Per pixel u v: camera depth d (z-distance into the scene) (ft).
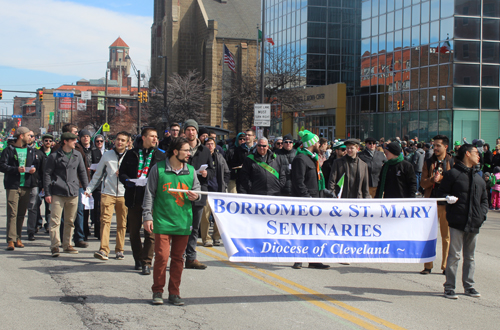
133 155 24.39
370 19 121.49
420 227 21.15
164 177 18.74
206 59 208.74
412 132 106.42
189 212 19.03
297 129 152.76
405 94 108.78
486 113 96.02
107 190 26.45
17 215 30.01
